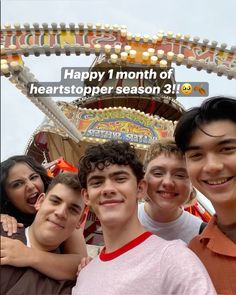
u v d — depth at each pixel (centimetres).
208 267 65
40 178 86
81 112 263
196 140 66
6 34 166
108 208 62
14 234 71
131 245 61
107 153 64
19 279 65
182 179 89
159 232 98
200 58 174
